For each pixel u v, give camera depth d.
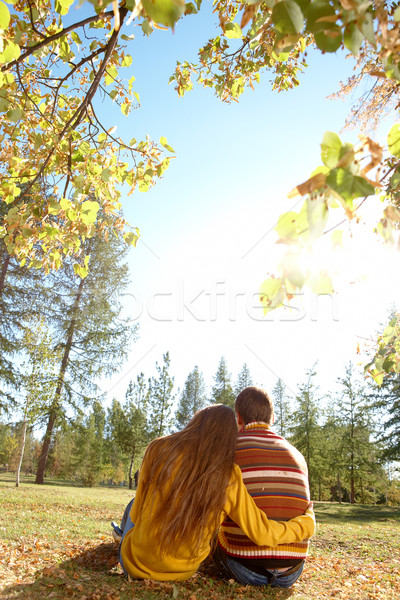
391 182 1.68
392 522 11.36
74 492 13.96
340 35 1.19
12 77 2.76
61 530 4.13
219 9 4.04
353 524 10.12
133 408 31.44
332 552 4.69
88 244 20.45
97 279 20.78
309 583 2.79
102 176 3.33
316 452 30.78
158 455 2.09
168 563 2.08
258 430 2.46
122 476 44.47
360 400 28.30
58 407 20.08
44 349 16.56
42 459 20.36
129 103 3.64
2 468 45.25
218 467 2.04
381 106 4.77
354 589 2.78
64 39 3.21
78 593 1.98
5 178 3.28
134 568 2.15
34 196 3.29
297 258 0.98
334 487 41.38
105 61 2.89
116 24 1.25
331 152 0.97
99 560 2.86
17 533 3.80
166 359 32.03
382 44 1.01
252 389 2.61
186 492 2.00
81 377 20.89
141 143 3.50
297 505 2.28
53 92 3.51
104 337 21.03
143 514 2.06
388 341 2.74
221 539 2.41
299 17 1.14
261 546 2.23
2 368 19.30
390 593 2.76
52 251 3.56
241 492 2.12
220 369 43.97
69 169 3.27
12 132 3.33
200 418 2.20
